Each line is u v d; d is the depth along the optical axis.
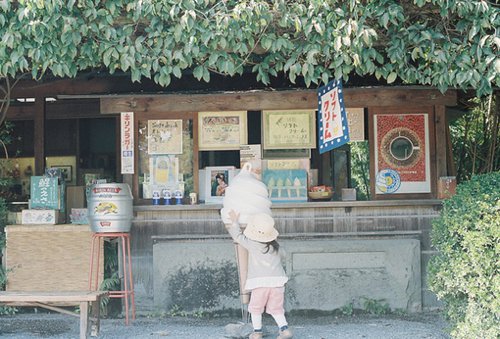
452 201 5.64
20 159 10.66
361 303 7.19
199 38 5.51
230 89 8.61
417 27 5.61
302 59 5.74
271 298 5.66
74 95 7.59
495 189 5.32
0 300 5.76
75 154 10.83
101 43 5.55
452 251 5.31
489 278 5.05
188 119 7.49
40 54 5.43
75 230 7.28
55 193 7.36
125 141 7.44
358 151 7.73
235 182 5.98
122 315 7.30
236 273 7.20
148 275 7.33
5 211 7.58
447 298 5.60
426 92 7.41
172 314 7.20
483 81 5.61
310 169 7.68
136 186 7.45
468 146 9.45
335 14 5.43
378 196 7.42
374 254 7.22
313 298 7.17
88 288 7.22
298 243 7.21
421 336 6.07
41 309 7.50
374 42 5.89
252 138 8.40
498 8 5.57
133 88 8.59
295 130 7.47
